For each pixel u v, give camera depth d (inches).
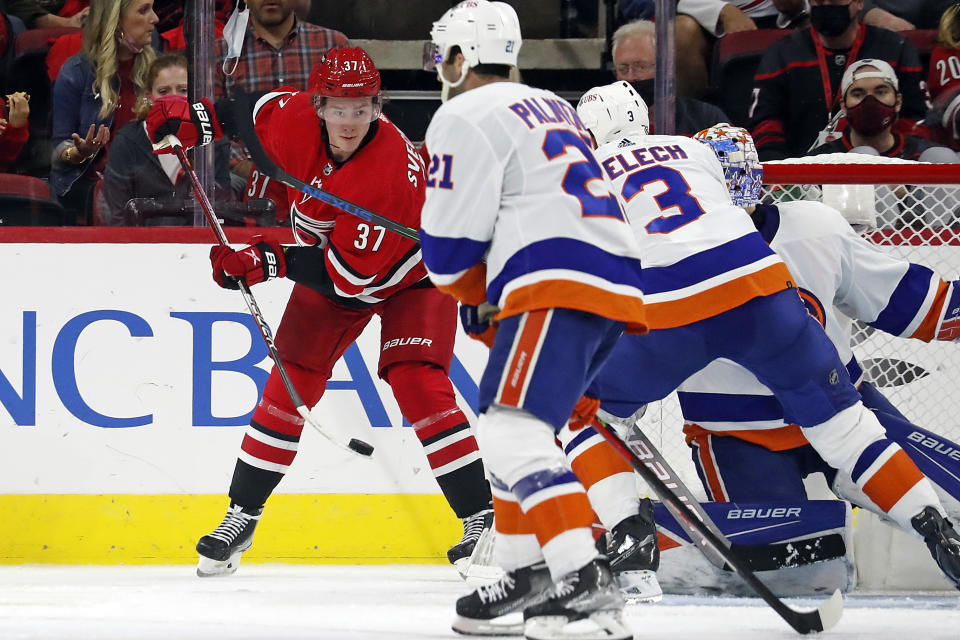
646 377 416.2
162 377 560.1
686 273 408.8
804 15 720.3
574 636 320.8
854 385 486.6
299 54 674.2
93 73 637.9
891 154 696.4
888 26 728.3
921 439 477.4
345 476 563.8
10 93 668.1
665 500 360.8
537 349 310.8
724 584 459.8
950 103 714.2
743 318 404.2
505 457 313.9
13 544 559.5
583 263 314.3
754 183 460.1
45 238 559.2
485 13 373.4
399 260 494.0
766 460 478.0
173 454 560.1
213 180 595.2
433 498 565.3
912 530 419.8
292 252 487.8
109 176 620.7
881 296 475.2
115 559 559.5
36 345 558.6
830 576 460.4
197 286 561.6
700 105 692.7
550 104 335.0
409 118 751.7
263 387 561.0
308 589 474.3
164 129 508.1
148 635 346.3
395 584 493.4
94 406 560.1
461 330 565.9
